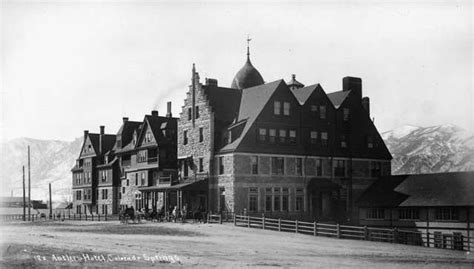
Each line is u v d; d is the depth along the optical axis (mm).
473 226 58469
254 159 67375
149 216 69688
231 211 65500
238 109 74062
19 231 50031
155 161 85062
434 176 66625
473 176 63125
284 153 69500
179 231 49594
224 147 69062
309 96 73250
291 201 69438
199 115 73188
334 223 71688
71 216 92875
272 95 69750
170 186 72500
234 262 29125
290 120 70875
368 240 45625
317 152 72375
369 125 78438
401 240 63750
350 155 75438
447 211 61031
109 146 107938
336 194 73375
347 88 78625
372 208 69312
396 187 68875
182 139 76438
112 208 99750
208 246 36594
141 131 90625
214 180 69500
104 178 103562
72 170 116375
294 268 27562
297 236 46844
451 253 37281
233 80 85688
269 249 35719
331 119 74625
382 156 78375
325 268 27953
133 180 92000
